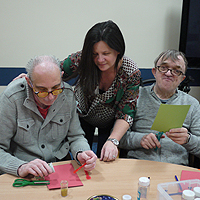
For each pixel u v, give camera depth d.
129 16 2.76
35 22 2.65
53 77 1.02
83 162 1.16
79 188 0.98
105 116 1.58
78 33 2.74
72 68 1.46
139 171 1.14
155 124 1.24
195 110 1.53
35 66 1.02
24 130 1.19
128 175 1.10
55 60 1.08
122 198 0.91
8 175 1.06
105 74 1.41
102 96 1.47
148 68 2.94
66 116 1.30
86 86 1.36
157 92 1.59
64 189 0.92
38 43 2.71
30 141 1.22
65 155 1.31
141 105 1.60
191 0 2.64
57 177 1.05
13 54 2.71
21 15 2.61
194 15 2.69
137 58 2.89
